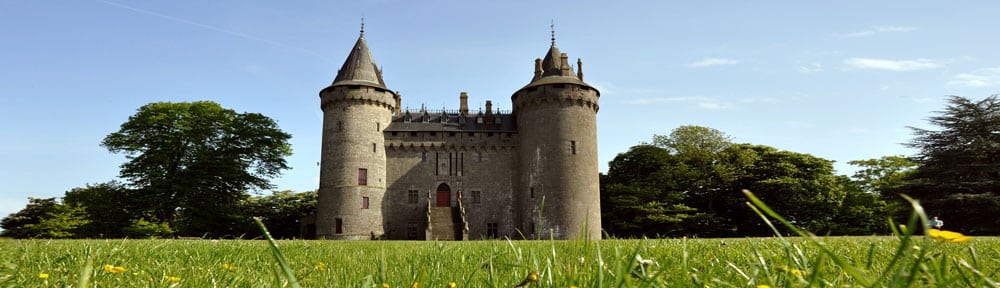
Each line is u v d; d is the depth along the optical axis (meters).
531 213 51.69
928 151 50.69
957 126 49.53
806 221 58.12
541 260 3.74
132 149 49.62
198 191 50.06
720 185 61.06
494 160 56.41
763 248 5.41
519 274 3.32
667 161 61.91
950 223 48.41
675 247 6.20
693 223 57.59
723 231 57.97
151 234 46.56
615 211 59.00
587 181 51.62
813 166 59.72
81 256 5.67
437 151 56.25
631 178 62.66
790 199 57.44
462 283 3.36
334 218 50.88
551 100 52.66
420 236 54.00
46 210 53.34
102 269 4.01
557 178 51.25
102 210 49.91
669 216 55.88
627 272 1.81
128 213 50.75
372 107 54.12
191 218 50.28
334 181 51.66
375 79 56.12
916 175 50.94
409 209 54.62
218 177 51.56
